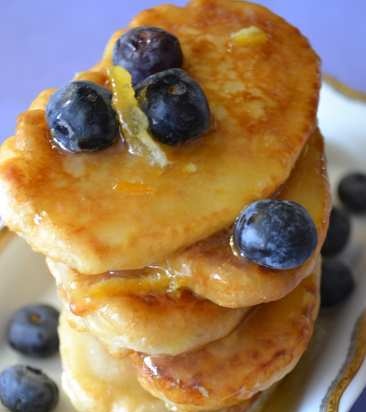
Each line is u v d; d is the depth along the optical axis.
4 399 0.27
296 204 0.22
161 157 0.22
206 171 0.22
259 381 0.23
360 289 0.28
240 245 0.21
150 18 0.26
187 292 0.22
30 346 0.28
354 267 0.30
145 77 0.23
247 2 0.26
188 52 0.25
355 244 0.30
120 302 0.22
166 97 0.22
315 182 0.24
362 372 0.25
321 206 0.24
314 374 0.26
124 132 0.22
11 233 0.28
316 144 0.25
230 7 0.26
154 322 0.22
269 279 0.22
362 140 0.32
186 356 0.23
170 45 0.23
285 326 0.24
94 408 0.25
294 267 0.22
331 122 0.32
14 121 0.38
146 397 0.25
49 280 0.29
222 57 0.24
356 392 0.25
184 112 0.22
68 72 0.39
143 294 0.22
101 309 0.22
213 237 0.22
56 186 0.22
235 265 0.22
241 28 0.25
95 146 0.22
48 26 0.40
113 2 0.41
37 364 0.28
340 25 0.39
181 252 0.22
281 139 0.23
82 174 0.22
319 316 0.27
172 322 0.22
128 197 0.22
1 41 0.40
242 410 0.25
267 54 0.25
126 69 0.23
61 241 0.21
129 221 0.21
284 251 0.21
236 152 0.22
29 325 0.28
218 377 0.23
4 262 0.28
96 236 0.21
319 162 0.25
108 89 0.23
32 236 0.22
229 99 0.23
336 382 0.25
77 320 0.24
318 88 0.24
